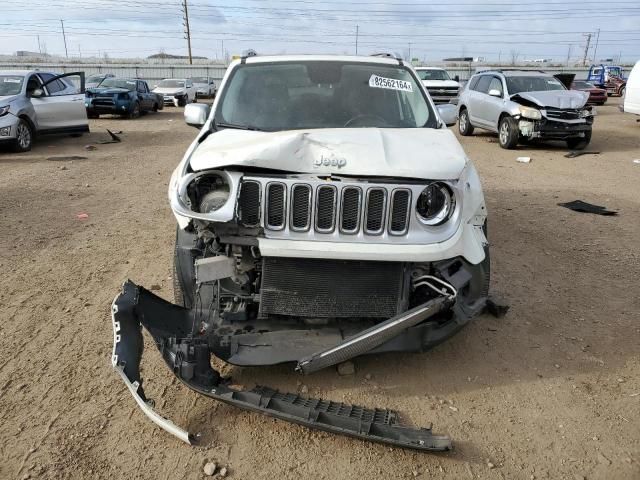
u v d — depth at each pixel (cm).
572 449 293
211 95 3644
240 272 321
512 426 310
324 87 443
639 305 462
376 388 340
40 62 5734
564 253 586
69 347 380
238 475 271
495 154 1298
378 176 307
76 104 1409
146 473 270
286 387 337
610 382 352
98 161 1129
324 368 332
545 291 488
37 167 1039
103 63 5797
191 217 299
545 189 906
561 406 328
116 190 847
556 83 1445
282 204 307
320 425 286
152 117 2306
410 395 335
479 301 346
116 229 641
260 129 407
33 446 285
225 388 297
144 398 287
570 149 1386
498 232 656
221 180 318
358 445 292
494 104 1432
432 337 327
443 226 317
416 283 326
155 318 315
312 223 306
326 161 309
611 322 431
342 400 327
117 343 287
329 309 319
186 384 295
